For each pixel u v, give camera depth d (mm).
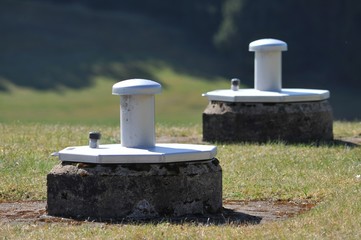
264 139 25203
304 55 77750
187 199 16531
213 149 16875
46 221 16375
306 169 21109
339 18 76750
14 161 21797
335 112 68500
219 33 79875
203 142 25703
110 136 26781
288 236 14875
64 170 16641
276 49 25859
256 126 25234
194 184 16547
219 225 15891
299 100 25297
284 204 18016
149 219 16266
